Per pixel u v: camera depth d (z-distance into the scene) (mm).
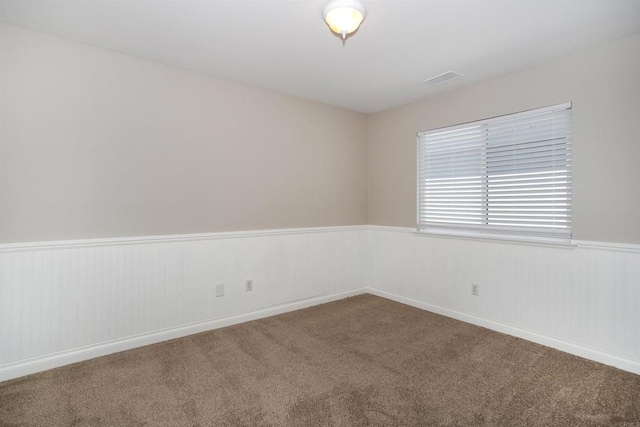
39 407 1902
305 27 2252
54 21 2184
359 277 4340
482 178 3271
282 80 3207
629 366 2330
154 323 2807
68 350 2432
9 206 2229
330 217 4043
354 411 1875
